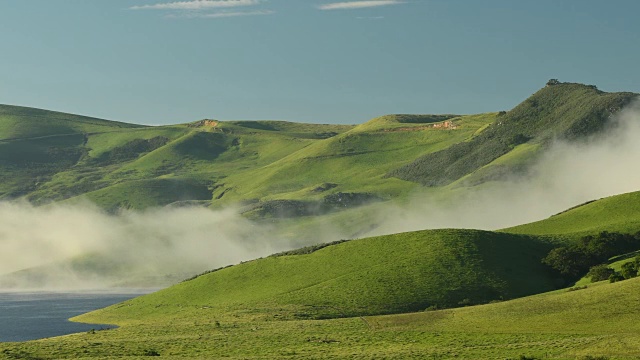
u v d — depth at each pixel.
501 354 100.75
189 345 126.00
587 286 154.62
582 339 105.25
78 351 116.75
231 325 156.88
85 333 157.88
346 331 136.88
